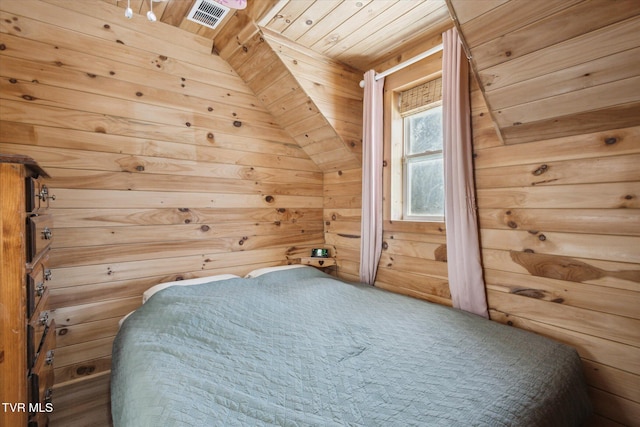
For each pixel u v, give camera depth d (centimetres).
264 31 195
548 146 151
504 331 148
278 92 237
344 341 136
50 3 173
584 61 118
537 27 118
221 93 238
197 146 227
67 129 178
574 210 143
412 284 219
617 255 132
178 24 213
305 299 188
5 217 96
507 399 96
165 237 213
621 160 130
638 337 126
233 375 109
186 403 92
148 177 206
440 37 199
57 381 175
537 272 156
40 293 118
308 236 291
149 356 122
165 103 212
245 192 251
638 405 126
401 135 235
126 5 192
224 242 240
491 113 153
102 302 189
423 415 88
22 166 100
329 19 185
